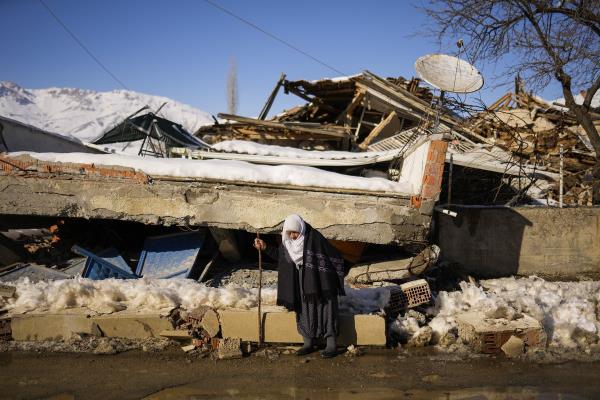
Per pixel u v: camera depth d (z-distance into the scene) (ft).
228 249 27.66
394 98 61.16
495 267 30.73
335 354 17.76
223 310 19.04
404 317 20.01
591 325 19.38
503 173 38.04
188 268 26.53
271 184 25.58
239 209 25.57
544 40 35.96
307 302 17.56
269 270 27.50
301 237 17.35
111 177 25.72
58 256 28.60
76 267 26.99
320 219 25.39
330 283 17.30
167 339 18.58
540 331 18.43
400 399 14.26
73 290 19.85
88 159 26.37
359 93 60.49
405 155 31.68
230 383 15.34
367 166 39.52
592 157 47.70
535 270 30.81
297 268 17.66
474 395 14.52
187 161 26.76
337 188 25.41
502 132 52.44
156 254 27.35
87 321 18.45
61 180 25.77
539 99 58.39
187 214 25.59
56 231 29.50
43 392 14.52
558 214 30.78
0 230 28.89
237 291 19.98
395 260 26.68
